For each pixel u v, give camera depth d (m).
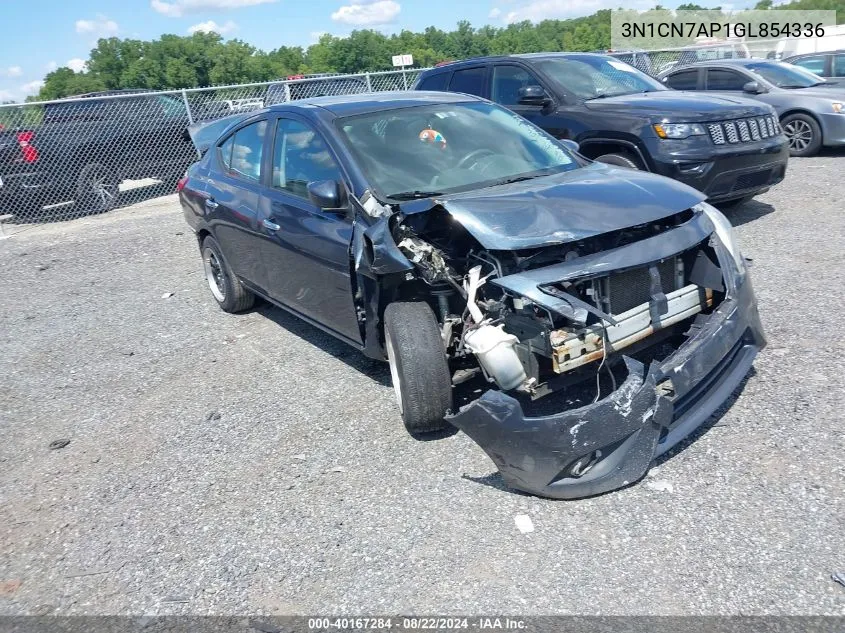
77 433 4.84
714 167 7.09
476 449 4.00
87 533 3.72
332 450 4.20
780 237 7.22
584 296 3.62
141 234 10.64
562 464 3.30
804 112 11.48
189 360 5.87
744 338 3.96
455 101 5.37
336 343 5.83
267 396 5.03
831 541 2.99
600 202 3.86
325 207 4.34
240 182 5.86
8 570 3.51
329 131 4.80
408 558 3.23
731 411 4.04
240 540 3.50
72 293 8.16
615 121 7.57
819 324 5.05
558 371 3.40
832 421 3.82
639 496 3.42
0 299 8.20
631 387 3.32
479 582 3.03
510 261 3.72
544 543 3.21
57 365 6.10
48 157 12.05
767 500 3.29
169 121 13.23
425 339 3.91
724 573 2.90
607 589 2.90
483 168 4.67
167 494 3.98
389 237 3.93
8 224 12.37
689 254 3.99
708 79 12.87
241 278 6.30
